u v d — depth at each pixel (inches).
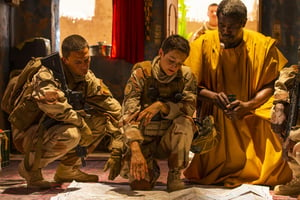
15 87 164.6
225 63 176.7
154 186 166.7
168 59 148.4
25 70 161.9
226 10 168.6
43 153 160.2
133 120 148.9
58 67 159.2
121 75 287.9
